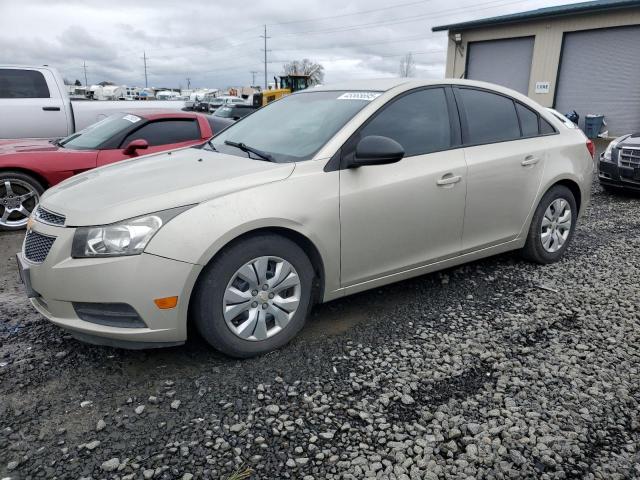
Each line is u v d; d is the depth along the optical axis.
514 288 4.10
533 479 2.14
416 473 2.16
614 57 17.92
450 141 3.78
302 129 3.54
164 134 6.29
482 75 21.97
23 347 3.13
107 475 2.12
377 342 3.23
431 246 3.70
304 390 2.71
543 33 19.42
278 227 2.93
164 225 2.65
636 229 6.03
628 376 2.88
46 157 5.78
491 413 2.54
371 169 3.31
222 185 2.87
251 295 2.92
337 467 2.19
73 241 2.67
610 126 18.53
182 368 2.91
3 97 8.11
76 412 2.52
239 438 2.35
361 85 3.87
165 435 2.37
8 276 4.46
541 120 4.48
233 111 20.73
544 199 4.43
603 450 2.30
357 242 3.28
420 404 2.62
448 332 3.37
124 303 2.63
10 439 2.32
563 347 3.18
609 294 4.00
